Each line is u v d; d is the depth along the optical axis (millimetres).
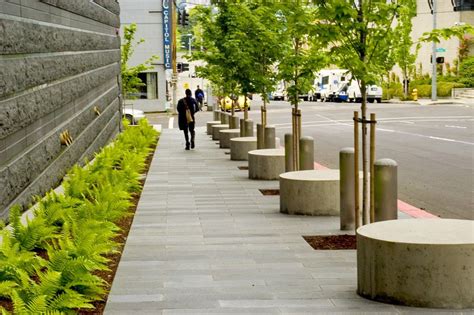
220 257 9102
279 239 10227
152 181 17297
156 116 55625
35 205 11352
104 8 23453
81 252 7406
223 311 6715
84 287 6934
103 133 21844
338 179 12102
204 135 34219
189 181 17203
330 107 60000
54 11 14414
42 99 12414
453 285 6586
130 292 7426
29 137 11734
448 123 37312
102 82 21781
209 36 23656
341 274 8164
